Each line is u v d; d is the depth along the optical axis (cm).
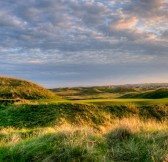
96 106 2598
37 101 2947
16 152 697
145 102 2938
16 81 4097
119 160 688
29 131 1170
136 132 836
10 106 2603
